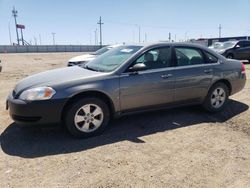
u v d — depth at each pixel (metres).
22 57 38.00
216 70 6.08
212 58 6.16
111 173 3.71
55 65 22.56
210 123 5.68
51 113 4.54
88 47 79.50
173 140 4.81
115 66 5.13
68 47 76.06
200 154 4.29
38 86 4.61
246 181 3.57
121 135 5.00
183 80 5.64
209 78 5.98
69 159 4.09
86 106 4.77
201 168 3.87
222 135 5.06
